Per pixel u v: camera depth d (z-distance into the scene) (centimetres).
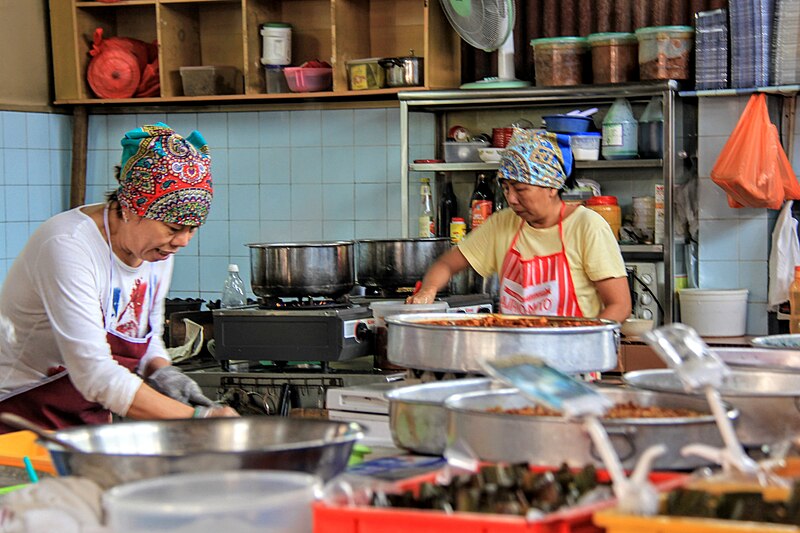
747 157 478
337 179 584
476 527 146
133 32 607
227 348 402
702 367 181
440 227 564
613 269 375
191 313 455
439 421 208
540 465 180
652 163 496
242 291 562
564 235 383
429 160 541
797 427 199
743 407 201
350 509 153
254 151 595
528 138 378
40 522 161
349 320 396
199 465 173
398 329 246
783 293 500
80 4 582
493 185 548
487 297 445
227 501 154
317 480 163
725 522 139
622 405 212
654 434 179
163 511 149
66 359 278
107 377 271
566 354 232
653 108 502
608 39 501
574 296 382
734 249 514
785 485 157
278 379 396
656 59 492
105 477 175
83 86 587
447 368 235
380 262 455
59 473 187
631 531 140
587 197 512
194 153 284
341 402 258
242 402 400
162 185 278
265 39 559
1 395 305
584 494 162
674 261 498
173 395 304
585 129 510
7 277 297
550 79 509
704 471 167
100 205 299
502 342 230
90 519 165
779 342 279
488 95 510
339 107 580
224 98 562
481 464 182
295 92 554
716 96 502
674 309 506
